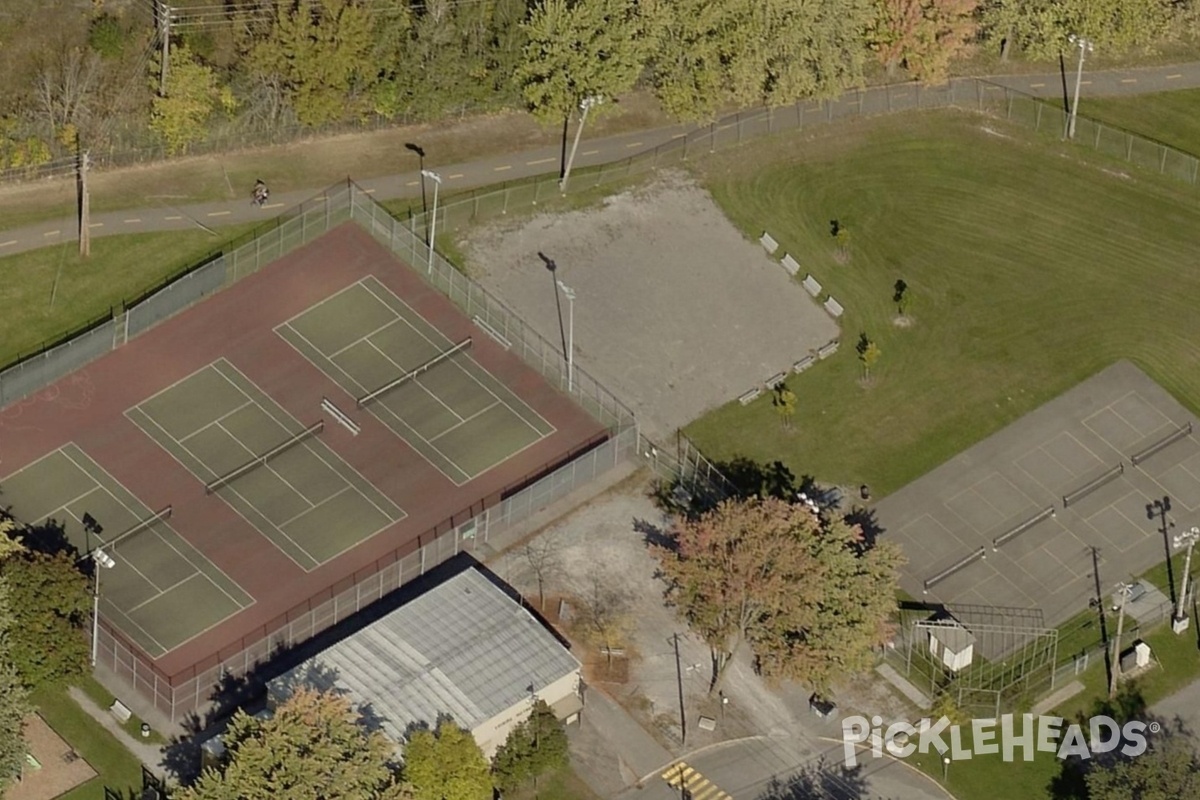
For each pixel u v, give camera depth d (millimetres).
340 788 195125
